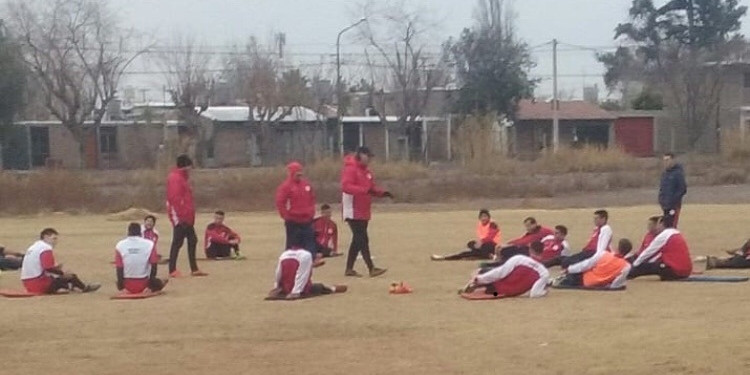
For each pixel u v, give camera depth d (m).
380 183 78.38
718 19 139.25
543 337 22.09
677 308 25.58
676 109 133.38
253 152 117.94
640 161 98.38
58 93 112.12
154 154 106.75
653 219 32.06
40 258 30.36
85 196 70.75
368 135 125.75
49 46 112.88
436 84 124.88
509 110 126.44
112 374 19.73
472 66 125.38
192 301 28.47
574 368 19.25
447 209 69.06
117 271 29.91
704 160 99.75
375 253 41.28
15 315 26.34
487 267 29.77
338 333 23.28
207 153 118.25
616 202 73.06
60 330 24.17
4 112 104.94
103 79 116.19
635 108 141.62
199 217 64.31
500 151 90.31
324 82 130.38
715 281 30.70
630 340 21.48
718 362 19.34
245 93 123.12
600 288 29.19
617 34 147.00
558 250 34.28
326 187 75.00
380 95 122.19
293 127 120.19
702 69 130.12
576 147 102.81
